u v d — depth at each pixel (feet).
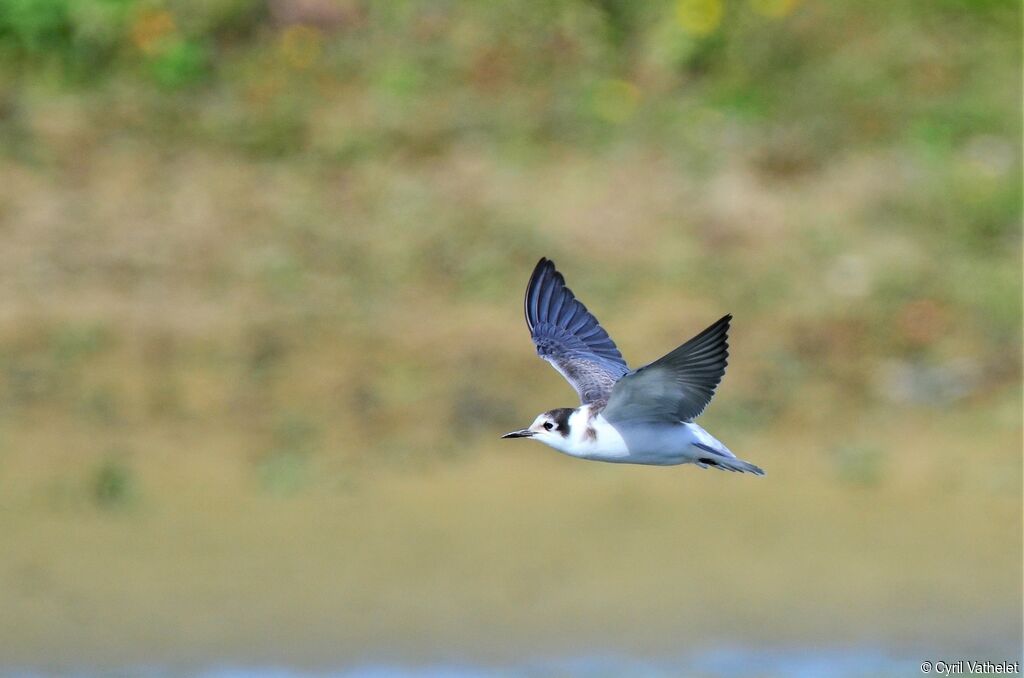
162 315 52.75
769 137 63.98
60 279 54.13
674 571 42.78
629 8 68.74
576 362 31.71
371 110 63.67
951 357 53.26
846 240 58.70
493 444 48.34
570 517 45.29
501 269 56.03
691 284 55.77
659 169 61.93
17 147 59.98
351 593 41.22
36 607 39.86
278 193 59.41
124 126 61.87
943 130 65.00
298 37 66.13
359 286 54.95
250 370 50.52
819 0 69.36
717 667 38.52
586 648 39.22
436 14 67.67
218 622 39.73
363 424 48.83
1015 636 40.34
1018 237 59.57
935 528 45.19
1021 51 69.36
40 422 47.85
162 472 46.32
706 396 28.07
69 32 64.44
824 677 37.93
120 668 37.60
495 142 62.80
